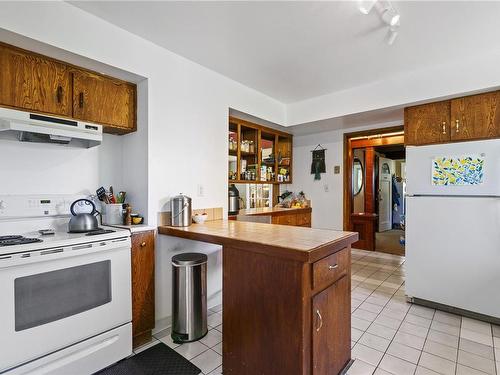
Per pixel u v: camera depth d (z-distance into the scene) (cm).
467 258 241
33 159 202
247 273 162
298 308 141
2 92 164
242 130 384
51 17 167
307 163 469
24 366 145
